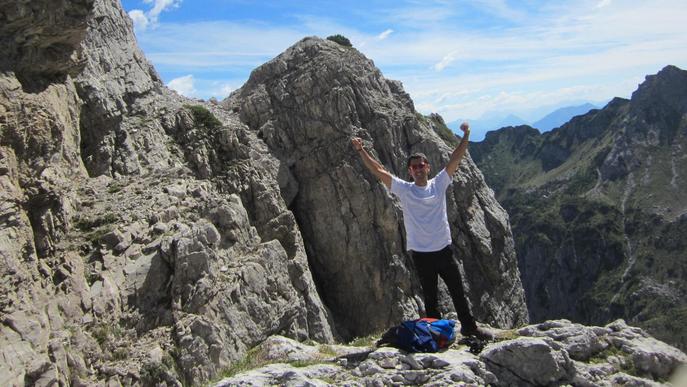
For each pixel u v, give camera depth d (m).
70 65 26.08
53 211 21.48
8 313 16.92
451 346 11.93
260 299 24.70
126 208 24.11
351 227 44.19
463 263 46.34
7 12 21.95
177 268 21.75
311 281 36.06
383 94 51.56
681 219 152.12
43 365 16.44
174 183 27.73
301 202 45.81
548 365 10.50
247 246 27.08
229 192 36.91
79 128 31.19
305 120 47.78
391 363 10.97
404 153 48.09
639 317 129.75
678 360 11.27
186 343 19.94
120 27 40.25
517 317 48.22
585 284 152.88
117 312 19.92
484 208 50.09
